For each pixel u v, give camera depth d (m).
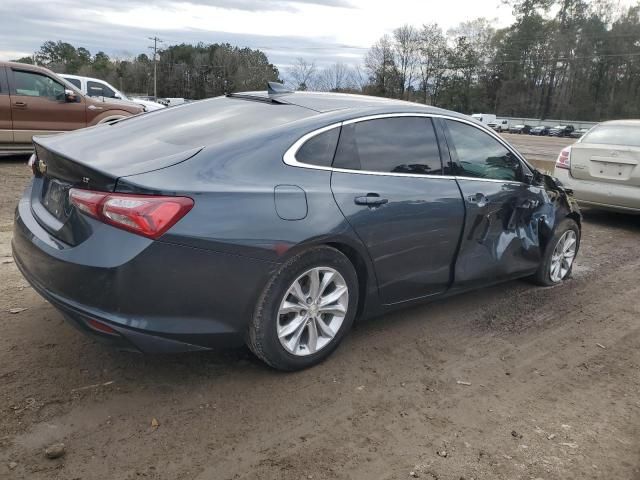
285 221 3.05
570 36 82.12
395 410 3.12
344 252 3.43
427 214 3.78
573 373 3.70
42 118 10.41
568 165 8.27
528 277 5.34
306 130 3.33
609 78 81.56
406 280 3.79
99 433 2.75
